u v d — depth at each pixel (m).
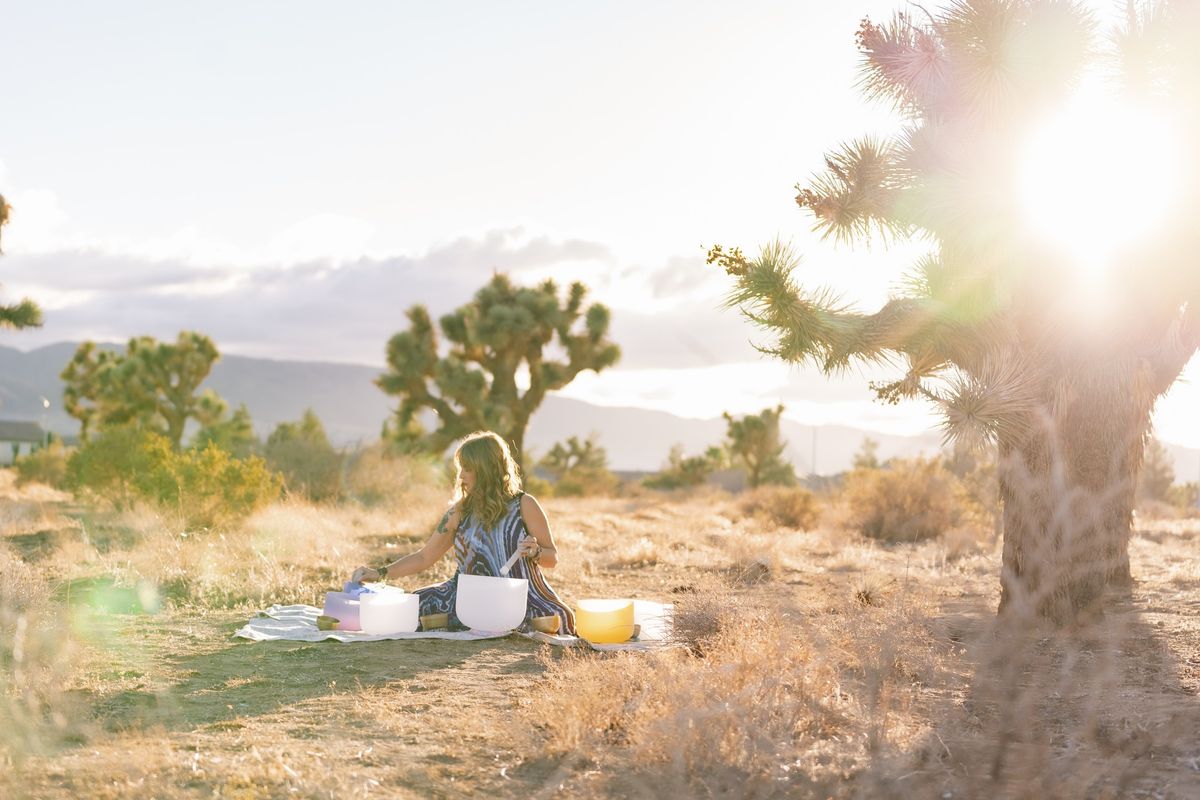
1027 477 6.09
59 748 3.67
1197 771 3.48
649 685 4.12
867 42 7.39
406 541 12.40
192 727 4.07
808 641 4.54
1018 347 6.73
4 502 15.93
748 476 39.59
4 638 5.05
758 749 3.66
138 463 15.46
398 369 30.31
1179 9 6.46
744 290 6.90
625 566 10.60
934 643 4.98
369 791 3.29
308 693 4.70
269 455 19.47
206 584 8.12
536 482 30.69
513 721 3.94
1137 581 8.73
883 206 7.01
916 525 14.57
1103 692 4.40
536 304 31.05
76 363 60.81
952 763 3.54
